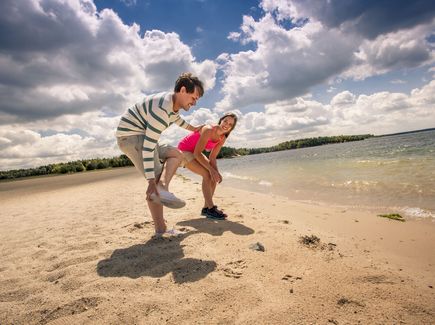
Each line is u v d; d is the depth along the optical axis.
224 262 2.26
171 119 2.92
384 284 1.81
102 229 3.65
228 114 3.78
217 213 3.77
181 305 1.71
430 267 2.15
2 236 3.97
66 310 1.75
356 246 2.69
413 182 6.21
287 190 7.27
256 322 1.49
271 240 2.74
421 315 1.48
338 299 1.66
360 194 5.69
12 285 2.22
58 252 2.88
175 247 2.66
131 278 2.09
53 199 8.50
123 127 2.90
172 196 2.68
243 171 17.22
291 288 1.81
